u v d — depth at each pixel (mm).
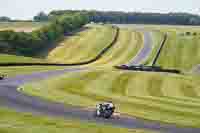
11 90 115688
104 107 86750
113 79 162000
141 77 174125
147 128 79312
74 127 71250
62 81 146250
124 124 81000
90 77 163875
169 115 95438
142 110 99438
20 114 80438
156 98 122750
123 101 111062
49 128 68625
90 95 118062
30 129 66438
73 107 96312
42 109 90312
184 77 189375
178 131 79438
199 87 158750
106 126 75625
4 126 67250
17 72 166250
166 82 165500
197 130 81625
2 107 88062
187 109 105375
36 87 126250
